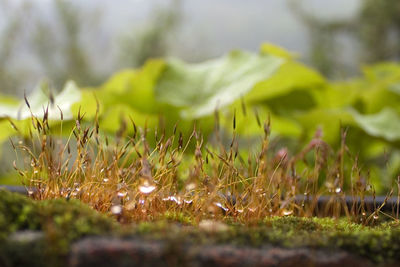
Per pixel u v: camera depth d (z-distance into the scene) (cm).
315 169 27
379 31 87
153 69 38
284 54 39
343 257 22
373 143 41
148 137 34
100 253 20
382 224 25
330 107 44
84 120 29
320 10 90
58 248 21
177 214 25
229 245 21
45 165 26
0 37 78
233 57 39
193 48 94
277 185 27
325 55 88
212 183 25
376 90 45
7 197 22
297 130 43
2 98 35
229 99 35
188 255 21
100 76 90
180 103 37
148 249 21
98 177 25
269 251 21
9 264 21
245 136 41
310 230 24
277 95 42
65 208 22
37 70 82
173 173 25
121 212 24
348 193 29
